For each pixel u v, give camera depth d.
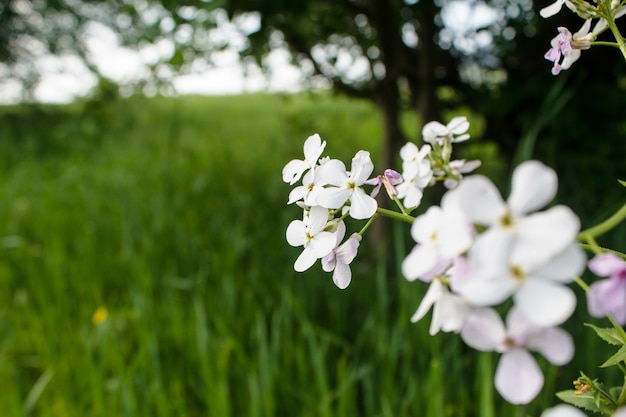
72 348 3.13
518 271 0.65
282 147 7.31
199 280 3.48
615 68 3.90
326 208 1.05
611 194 3.75
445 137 1.24
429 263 0.74
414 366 2.81
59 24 10.64
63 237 4.54
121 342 3.23
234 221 4.62
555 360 0.71
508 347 0.72
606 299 0.65
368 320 2.97
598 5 1.15
